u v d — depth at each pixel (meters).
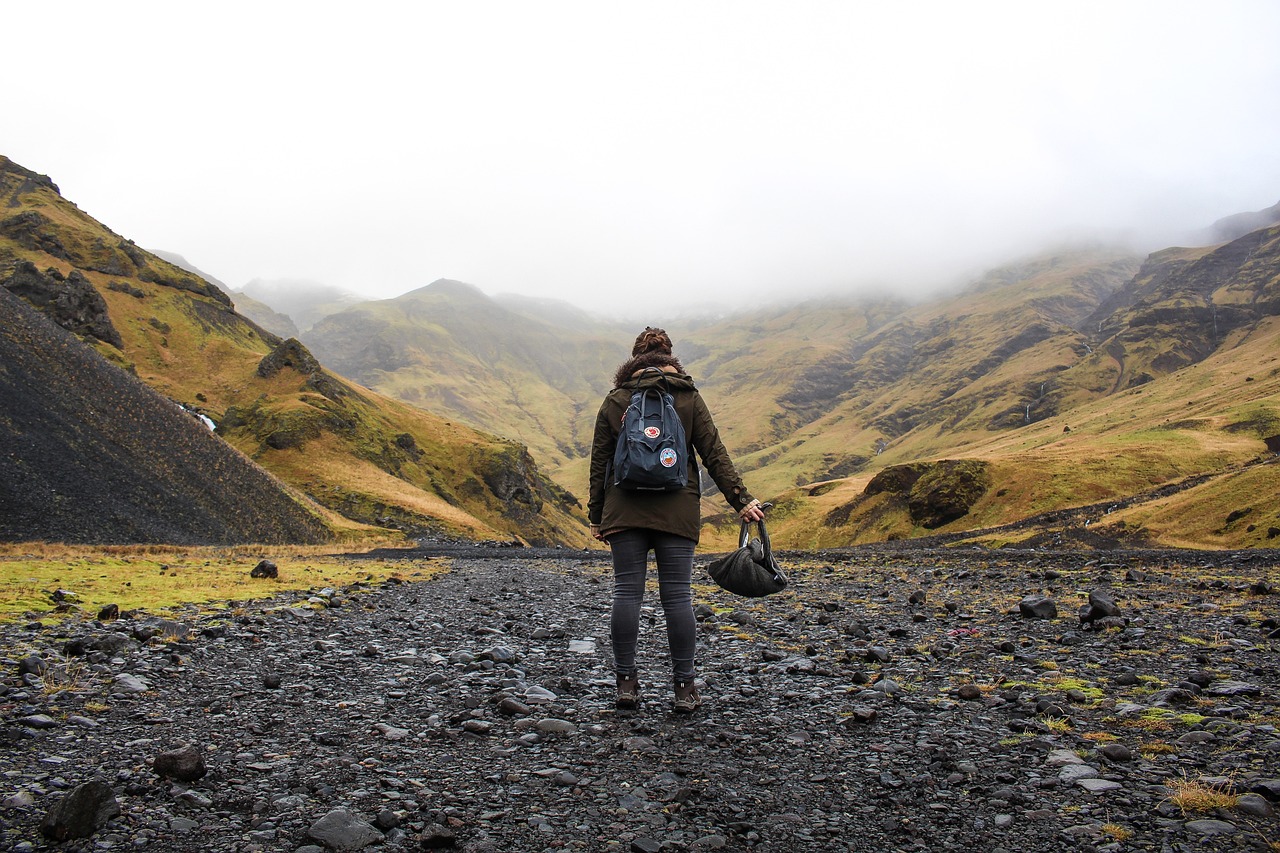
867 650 7.87
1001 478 143.88
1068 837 3.30
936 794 3.90
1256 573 17.19
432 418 190.62
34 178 198.25
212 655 7.95
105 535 38.00
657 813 3.67
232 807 3.67
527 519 165.50
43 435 44.44
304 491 112.94
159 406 65.56
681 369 5.94
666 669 7.62
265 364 156.50
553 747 4.77
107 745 4.58
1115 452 145.62
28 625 9.49
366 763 4.36
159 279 183.88
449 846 3.25
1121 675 6.51
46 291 139.25
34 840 3.19
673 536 5.61
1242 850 3.05
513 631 10.44
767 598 14.66
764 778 4.18
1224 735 4.66
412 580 21.56
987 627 10.02
